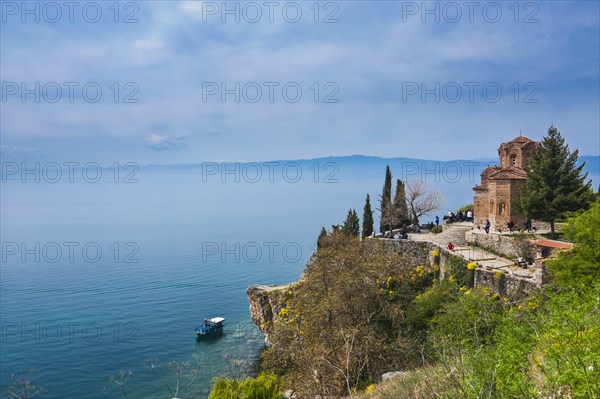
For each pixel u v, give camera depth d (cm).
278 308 5256
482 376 751
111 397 4284
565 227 2798
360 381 2347
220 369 4734
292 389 2555
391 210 6312
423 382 1077
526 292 2883
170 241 16575
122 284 9975
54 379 4825
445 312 2947
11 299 8750
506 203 4672
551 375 668
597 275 2247
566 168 4078
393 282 4091
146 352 5653
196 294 9056
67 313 7719
